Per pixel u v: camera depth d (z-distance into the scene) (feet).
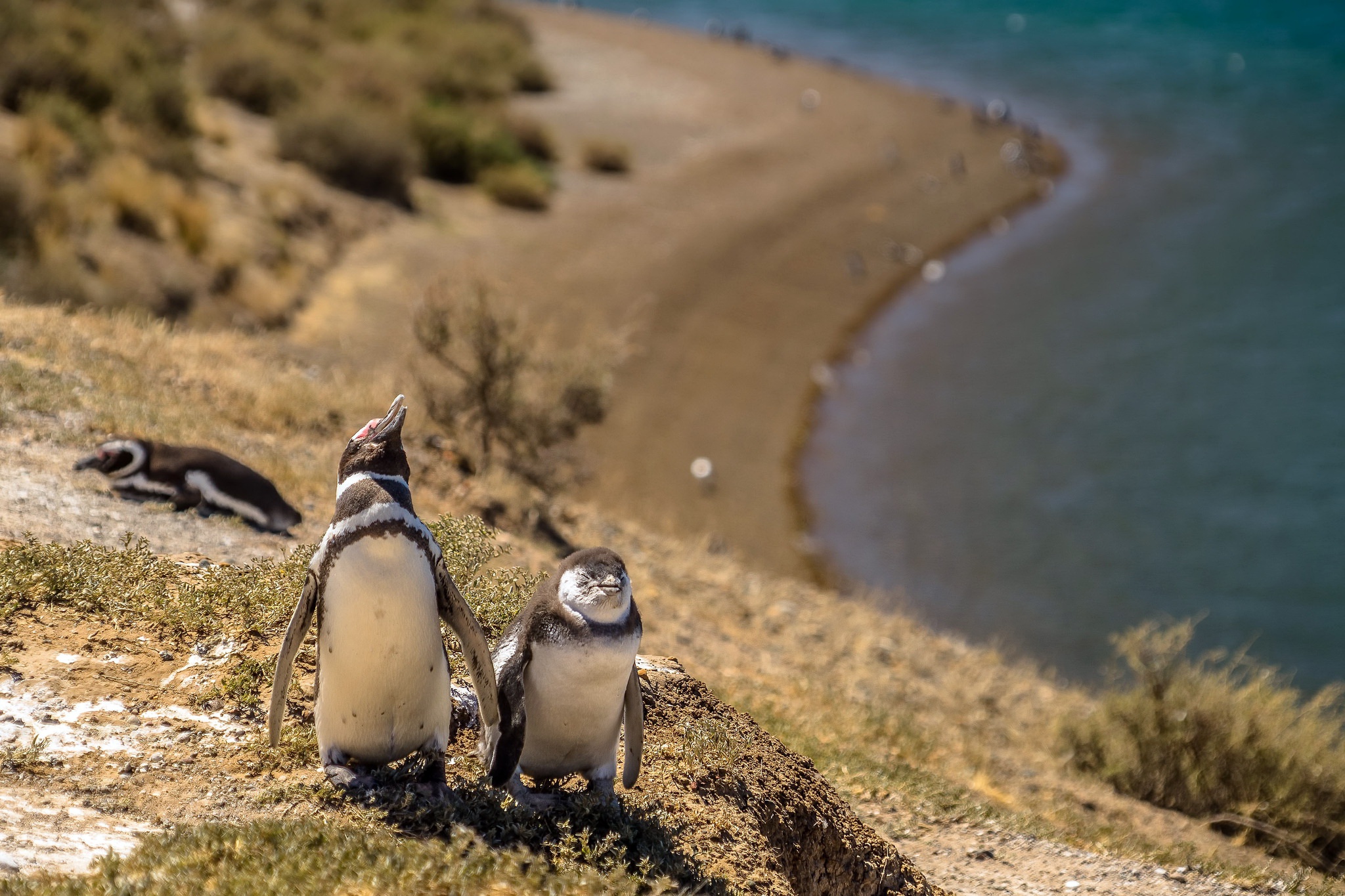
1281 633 71.20
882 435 92.99
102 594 20.80
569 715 16.12
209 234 80.48
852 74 202.39
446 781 16.88
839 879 20.61
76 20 98.89
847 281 119.03
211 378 44.52
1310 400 101.60
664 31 232.53
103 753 16.74
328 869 13.70
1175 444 95.04
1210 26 247.50
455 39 166.71
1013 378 104.27
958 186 147.64
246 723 17.95
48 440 33.14
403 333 78.02
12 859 13.74
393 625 15.19
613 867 15.56
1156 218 142.51
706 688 22.72
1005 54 228.02
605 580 15.53
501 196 119.75
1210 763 37.40
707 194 134.82
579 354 53.47
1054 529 81.92
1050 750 41.73
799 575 71.61
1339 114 181.68
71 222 69.92
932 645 53.26
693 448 84.89
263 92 119.55
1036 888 24.95
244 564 27.63
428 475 43.88
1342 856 34.65
